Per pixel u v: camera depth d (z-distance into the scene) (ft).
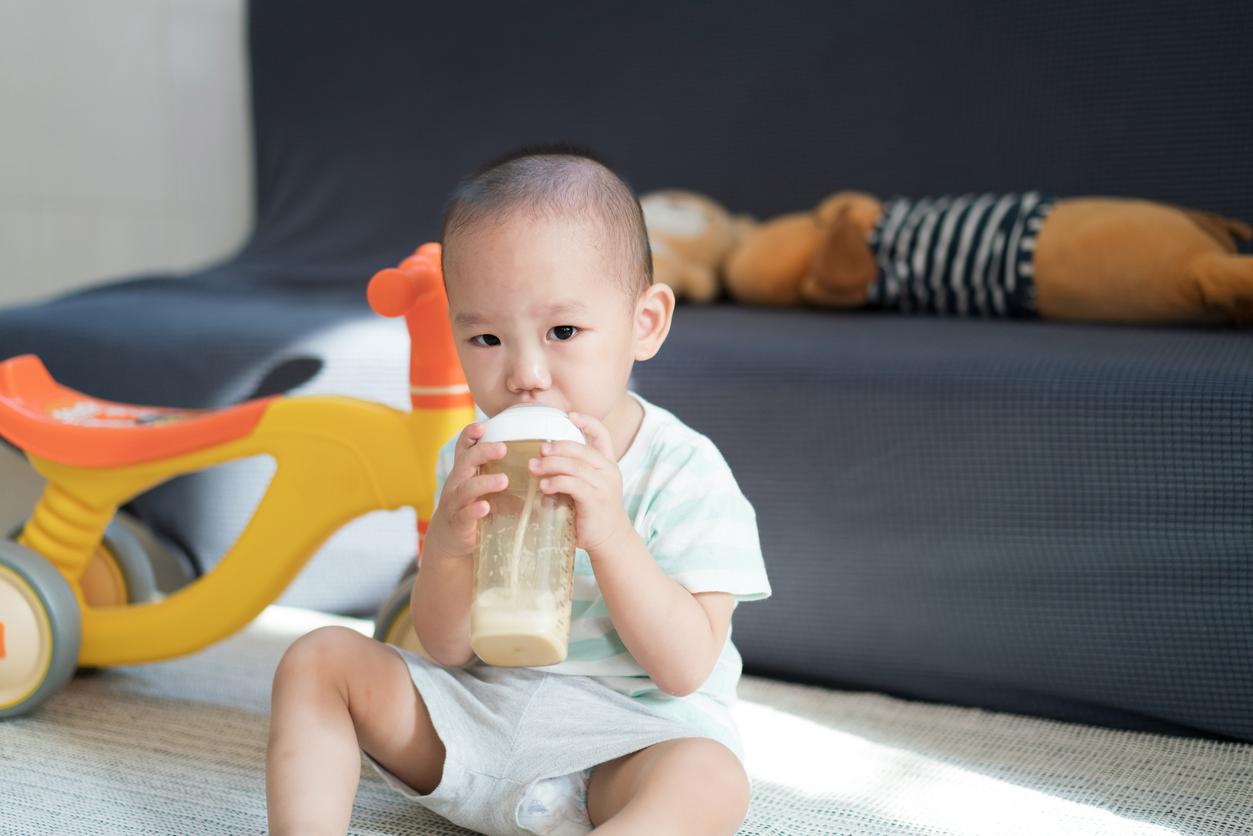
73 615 3.82
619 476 2.67
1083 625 3.86
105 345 5.35
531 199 2.76
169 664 4.31
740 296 5.88
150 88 7.50
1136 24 5.73
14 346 5.48
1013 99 5.97
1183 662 3.74
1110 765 3.55
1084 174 5.83
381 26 7.34
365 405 3.73
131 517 5.65
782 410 4.24
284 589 3.89
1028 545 3.92
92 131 7.32
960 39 6.08
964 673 4.05
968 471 3.99
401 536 4.82
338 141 7.38
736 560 2.91
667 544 2.91
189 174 7.67
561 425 2.62
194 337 5.23
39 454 3.94
